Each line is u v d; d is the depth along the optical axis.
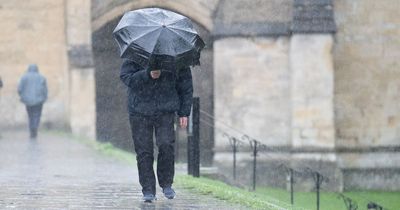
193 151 33.78
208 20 59.38
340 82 59.62
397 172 59.78
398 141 59.94
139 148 21.91
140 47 21.12
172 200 23.02
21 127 61.66
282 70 58.19
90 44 60.31
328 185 57.19
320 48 57.31
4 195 24.33
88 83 59.47
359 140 59.78
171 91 21.73
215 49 58.38
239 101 58.28
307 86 57.47
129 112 21.78
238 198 24.02
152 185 22.20
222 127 58.28
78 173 31.91
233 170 54.41
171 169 22.30
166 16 21.97
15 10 61.84
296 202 49.78
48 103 61.94
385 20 59.50
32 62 61.97
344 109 59.66
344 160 59.59
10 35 61.81
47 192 25.12
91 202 22.69
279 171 57.41
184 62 21.47
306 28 57.16
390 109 59.91
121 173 31.94
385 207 50.12
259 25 58.12
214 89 58.38
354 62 59.62
